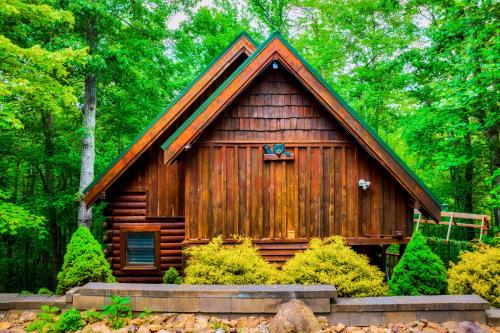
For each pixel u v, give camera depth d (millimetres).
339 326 5227
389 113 18125
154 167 10164
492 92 9672
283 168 8750
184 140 8047
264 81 8836
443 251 14562
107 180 9234
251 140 8750
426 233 17484
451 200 20922
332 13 19125
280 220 8695
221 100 8109
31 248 18375
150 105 14664
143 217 10125
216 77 9883
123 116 15352
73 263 6543
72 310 5438
